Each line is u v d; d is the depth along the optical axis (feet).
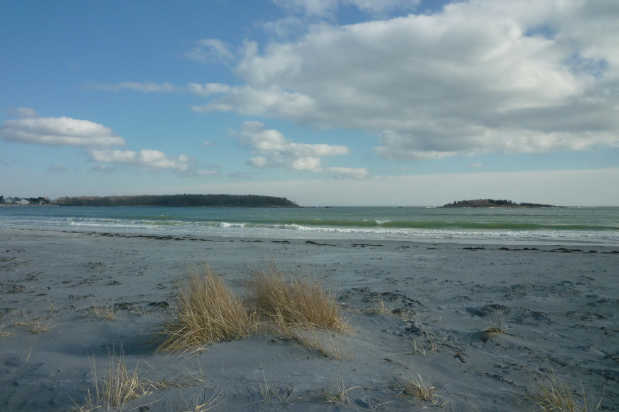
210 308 12.99
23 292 21.24
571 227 88.84
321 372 9.77
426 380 9.88
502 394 9.29
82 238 57.57
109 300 19.38
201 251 42.37
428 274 28.73
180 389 8.79
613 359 12.01
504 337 14.05
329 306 14.79
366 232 75.87
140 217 153.58
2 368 10.34
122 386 8.75
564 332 14.88
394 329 15.10
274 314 14.52
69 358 11.15
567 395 9.39
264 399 8.26
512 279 26.63
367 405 8.10
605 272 29.50
